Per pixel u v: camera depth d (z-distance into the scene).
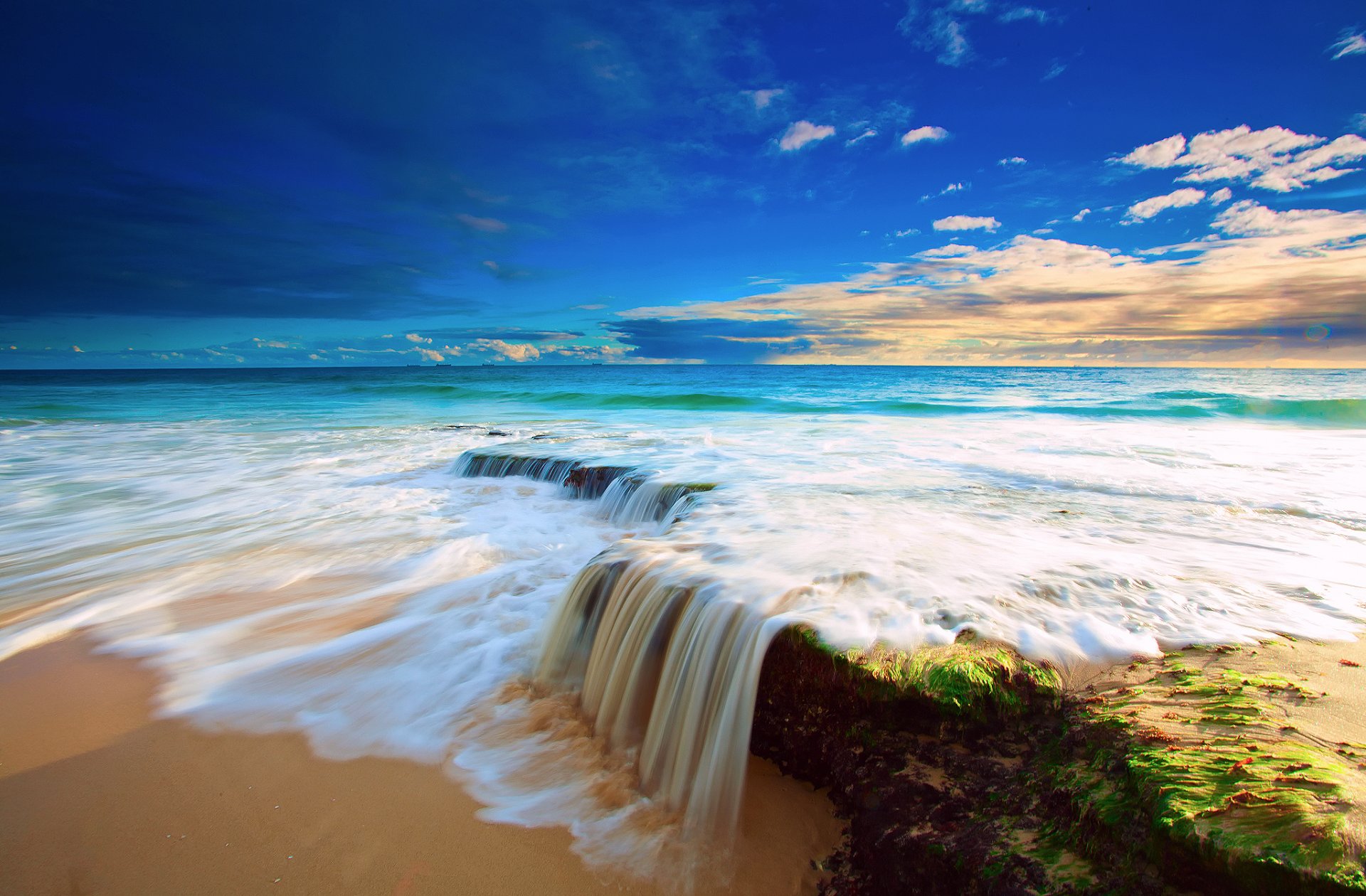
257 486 10.98
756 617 3.56
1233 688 2.73
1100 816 2.22
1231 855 1.83
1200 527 5.53
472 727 3.96
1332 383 36.66
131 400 32.91
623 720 3.92
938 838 2.49
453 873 2.84
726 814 3.15
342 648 4.96
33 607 5.85
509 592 6.08
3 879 2.80
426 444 15.78
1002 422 18.38
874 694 3.01
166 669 4.66
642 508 8.26
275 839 3.03
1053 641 3.25
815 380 49.34
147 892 2.73
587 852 2.96
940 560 4.51
